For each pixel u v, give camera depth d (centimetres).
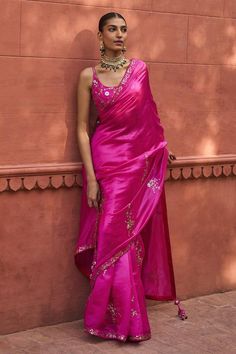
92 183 516
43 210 522
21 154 506
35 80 507
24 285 521
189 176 589
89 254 543
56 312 538
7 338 510
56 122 520
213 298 609
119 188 513
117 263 512
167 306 587
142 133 523
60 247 534
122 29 510
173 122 577
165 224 554
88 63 528
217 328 539
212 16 589
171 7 565
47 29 509
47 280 531
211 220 611
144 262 554
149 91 527
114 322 511
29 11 500
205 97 593
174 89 575
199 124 592
